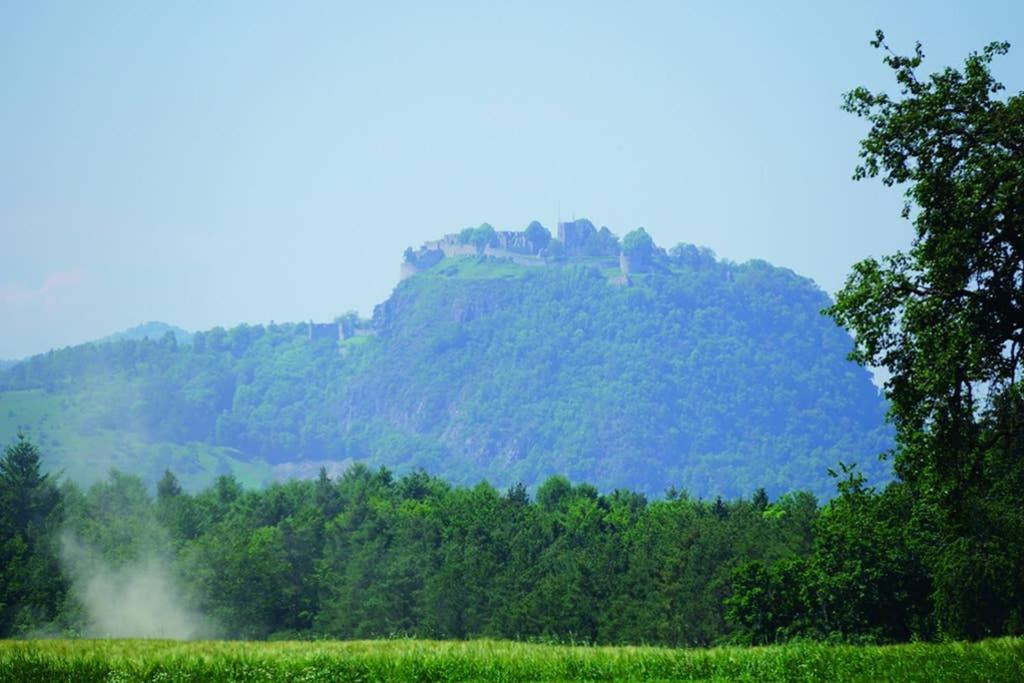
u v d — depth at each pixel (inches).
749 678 3469.5
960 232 3587.6
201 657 3553.2
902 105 3784.5
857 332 3831.2
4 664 3415.4
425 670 3545.8
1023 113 3572.8
